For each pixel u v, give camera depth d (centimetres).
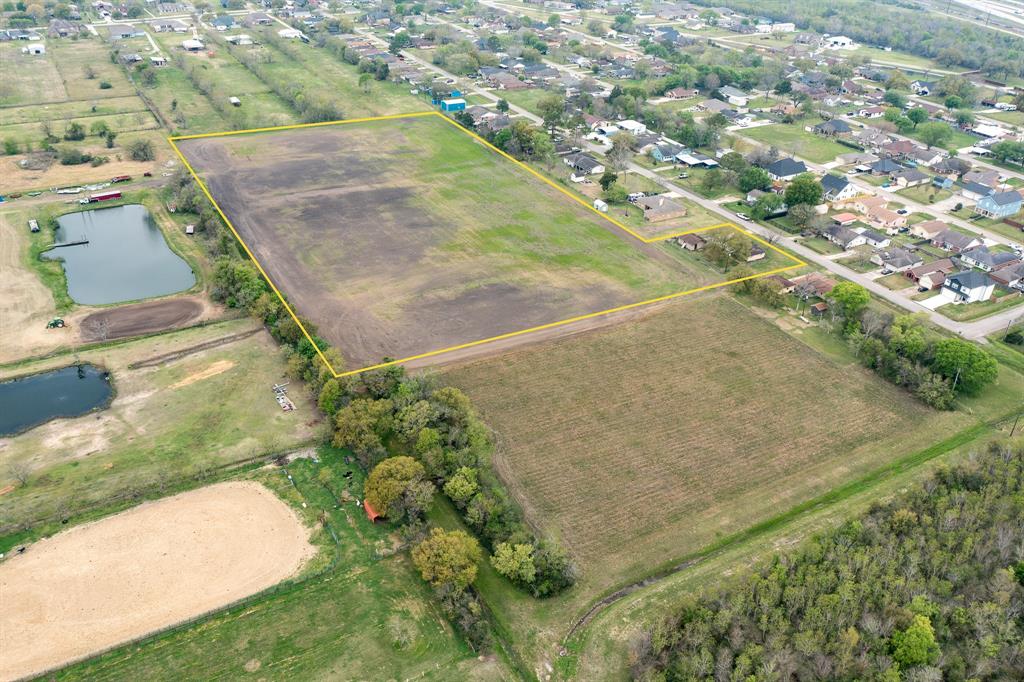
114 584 7894
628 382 11475
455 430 9631
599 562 8344
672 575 8112
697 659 6744
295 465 9650
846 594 7362
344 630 7494
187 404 10700
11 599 7681
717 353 12262
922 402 11194
